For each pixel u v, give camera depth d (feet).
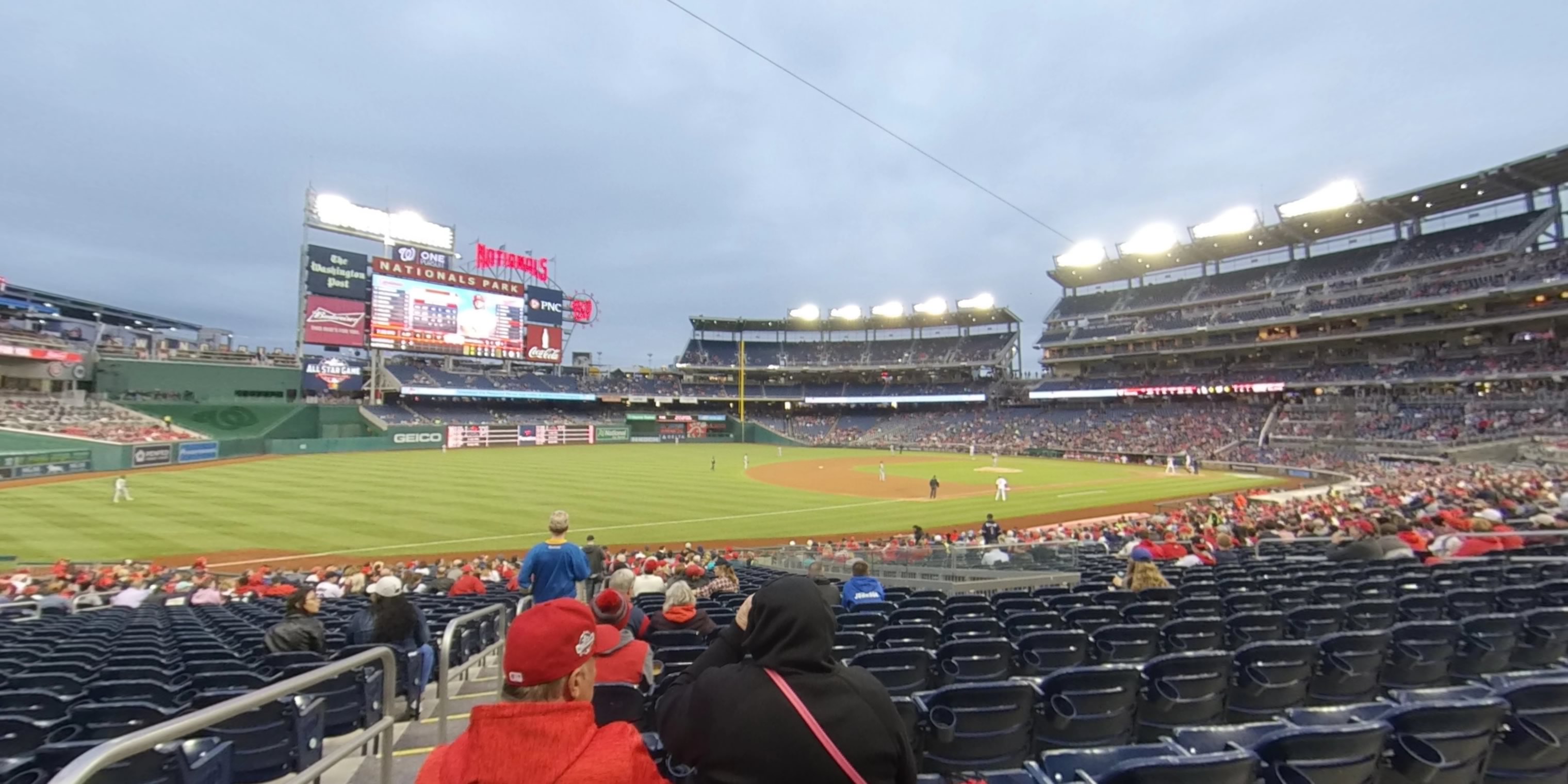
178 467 160.25
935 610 29.09
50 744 13.48
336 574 57.62
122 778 12.91
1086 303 295.48
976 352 321.73
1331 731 10.15
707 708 7.95
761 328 350.02
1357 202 205.46
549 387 288.30
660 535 91.30
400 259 248.73
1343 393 213.66
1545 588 26.63
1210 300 252.01
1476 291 181.47
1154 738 16.39
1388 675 19.39
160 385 213.05
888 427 313.94
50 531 85.30
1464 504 71.46
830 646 8.29
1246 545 61.77
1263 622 23.84
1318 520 73.56
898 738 8.07
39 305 279.08
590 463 190.19
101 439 162.30
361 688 20.85
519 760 6.82
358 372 242.78
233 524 91.71
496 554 78.79
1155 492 137.39
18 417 169.48
